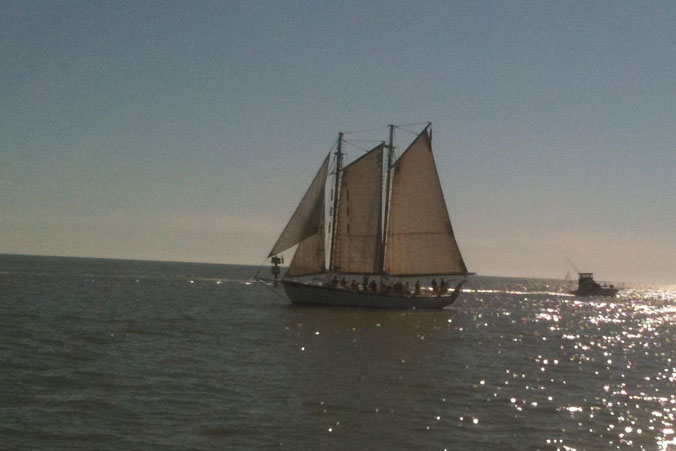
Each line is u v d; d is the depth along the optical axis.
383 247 84.06
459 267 84.12
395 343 53.28
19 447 23.23
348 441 25.12
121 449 23.42
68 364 37.41
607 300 176.12
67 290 105.56
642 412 31.28
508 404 31.86
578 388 36.78
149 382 33.47
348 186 82.56
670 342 66.94
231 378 35.12
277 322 66.00
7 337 46.59
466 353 49.53
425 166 82.88
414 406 30.56
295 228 79.81
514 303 134.12
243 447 24.06
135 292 109.62
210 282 166.50
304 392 32.34
